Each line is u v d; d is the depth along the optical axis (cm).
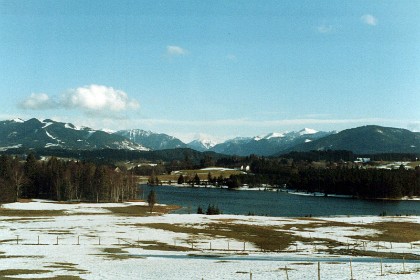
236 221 11006
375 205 19875
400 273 4425
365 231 9494
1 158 19500
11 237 7738
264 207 18062
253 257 6219
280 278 4281
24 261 5447
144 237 8138
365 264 5256
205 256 6297
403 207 18825
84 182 19250
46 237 7812
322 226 10288
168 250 6888
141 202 18425
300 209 17388
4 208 13275
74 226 9488
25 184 19112
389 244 7838
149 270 4912
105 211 13500
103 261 5584
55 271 4772
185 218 11544
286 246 7544
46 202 16500
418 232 9481
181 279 4331
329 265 5203
